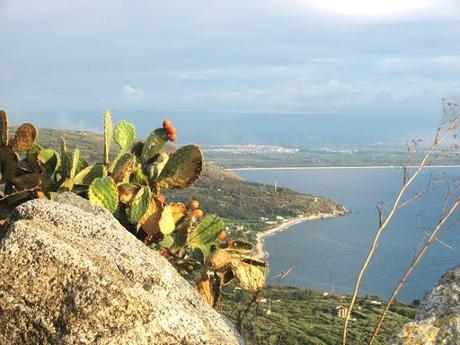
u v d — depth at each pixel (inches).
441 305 141.6
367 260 130.7
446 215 131.0
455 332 128.3
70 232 113.3
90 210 138.8
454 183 134.3
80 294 99.9
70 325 98.5
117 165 173.2
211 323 115.4
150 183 182.1
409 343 128.5
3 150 173.9
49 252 101.7
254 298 168.1
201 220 179.0
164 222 168.6
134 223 173.6
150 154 183.9
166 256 176.7
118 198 169.0
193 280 177.3
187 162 179.2
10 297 100.3
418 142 147.8
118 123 185.3
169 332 104.0
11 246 102.3
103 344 97.7
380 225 134.1
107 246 112.3
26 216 115.8
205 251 174.4
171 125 183.2
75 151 173.5
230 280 173.0
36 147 178.7
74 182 171.3
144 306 102.5
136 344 99.8
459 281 145.5
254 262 173.3
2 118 173.8
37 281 100.7
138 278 108.5
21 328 99.5
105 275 101.9
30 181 173.3
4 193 178.7
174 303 109.7
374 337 132.6
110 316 99.7
